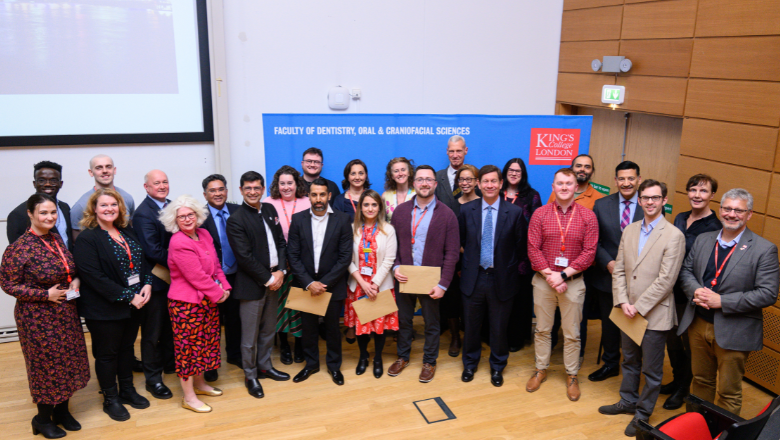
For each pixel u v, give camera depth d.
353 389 3.61
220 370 3.88
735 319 2.80
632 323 3.12
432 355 3.73
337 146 4.30
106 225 3.03
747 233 2.84
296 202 3.88
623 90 4.86
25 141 4.15
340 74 4.90
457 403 3.44
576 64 5.44
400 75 5.11
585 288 3.51
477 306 3.61
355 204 4.03
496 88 5.50
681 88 4.27
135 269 3.13
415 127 4.37
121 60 4.32
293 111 4.84
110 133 4.39
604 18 5.02
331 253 3.50
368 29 4.91
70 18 4.12
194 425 3.18
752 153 3.66
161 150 4.58
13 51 4.03
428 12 5.07
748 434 2.09
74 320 2.97
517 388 3.63
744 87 3.70
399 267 3.55
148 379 3.46
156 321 3.36
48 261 2.85
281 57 4.70
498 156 4.51
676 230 2.98
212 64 4.46
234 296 3.37
